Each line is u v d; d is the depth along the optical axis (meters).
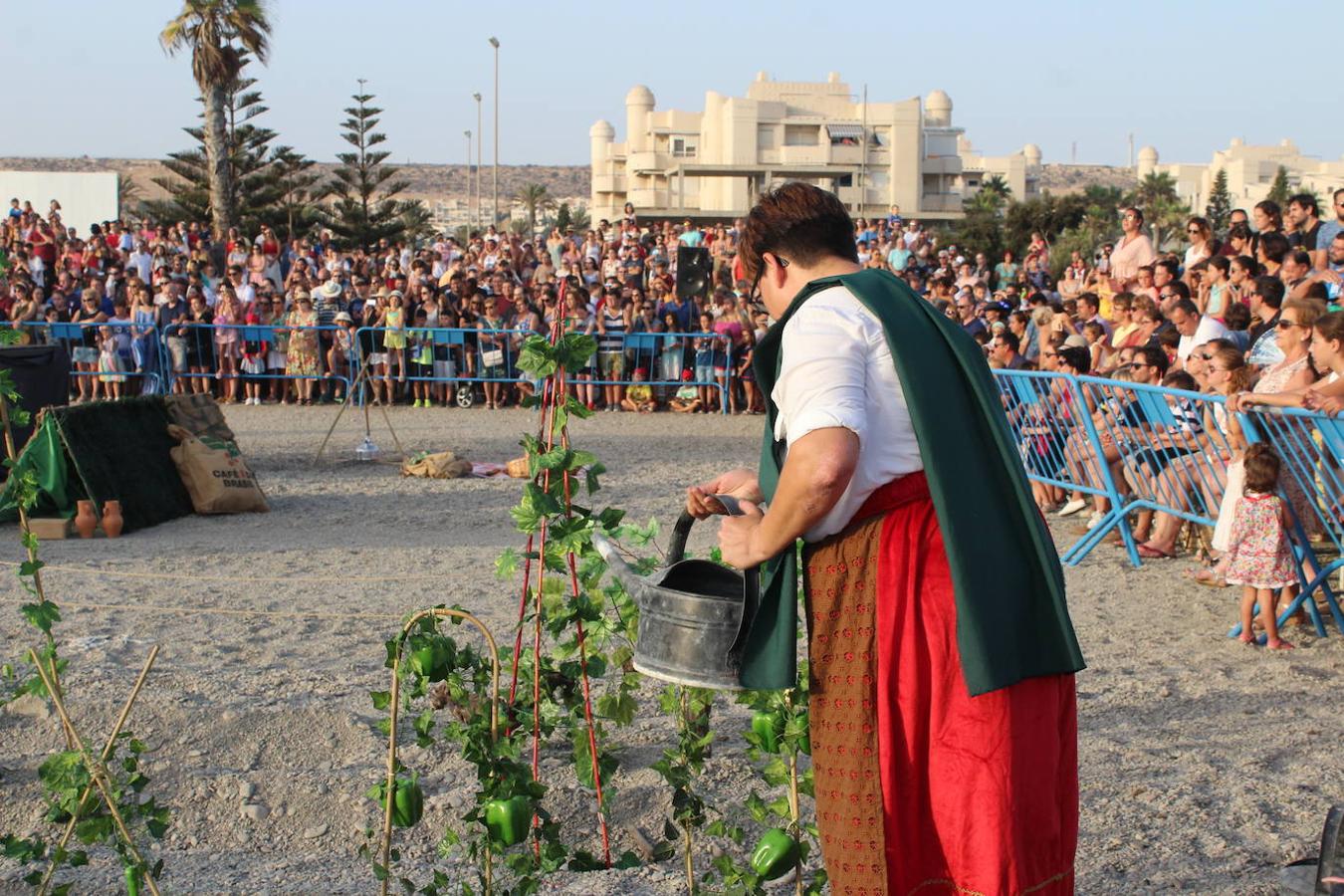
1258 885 3.98
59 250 24.06
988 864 2.51
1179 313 10.41
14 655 6.12
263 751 4.96
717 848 4.26
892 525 2.60
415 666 3.21
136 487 10.02
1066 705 2.74
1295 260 10.27
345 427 16.12
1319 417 6.73
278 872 4.16
